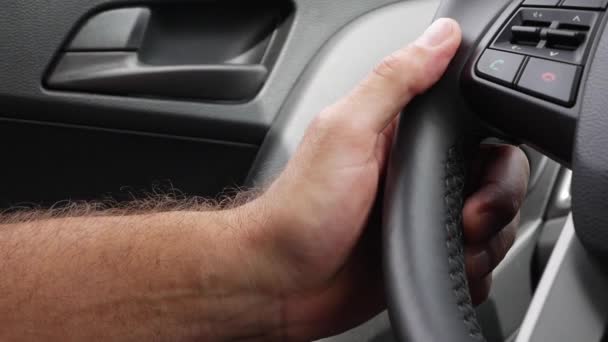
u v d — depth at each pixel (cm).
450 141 51
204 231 60
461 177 51
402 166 50
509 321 81
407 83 52
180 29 94
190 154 92
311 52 91
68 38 90
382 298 62
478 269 57
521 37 49
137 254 60
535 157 89
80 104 91
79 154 94
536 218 89
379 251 59
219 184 92
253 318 61
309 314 61
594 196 41
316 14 92
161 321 60
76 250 62
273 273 58
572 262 43
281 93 89
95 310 60
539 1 50
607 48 44
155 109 90
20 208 96
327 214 55
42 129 92
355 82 87
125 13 92
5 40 90
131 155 93
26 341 60
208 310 60
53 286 61
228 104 89
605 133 41
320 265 57
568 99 45
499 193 55
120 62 91
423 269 46
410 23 91
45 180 96
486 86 49
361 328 76
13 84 90
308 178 55
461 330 44
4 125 92
